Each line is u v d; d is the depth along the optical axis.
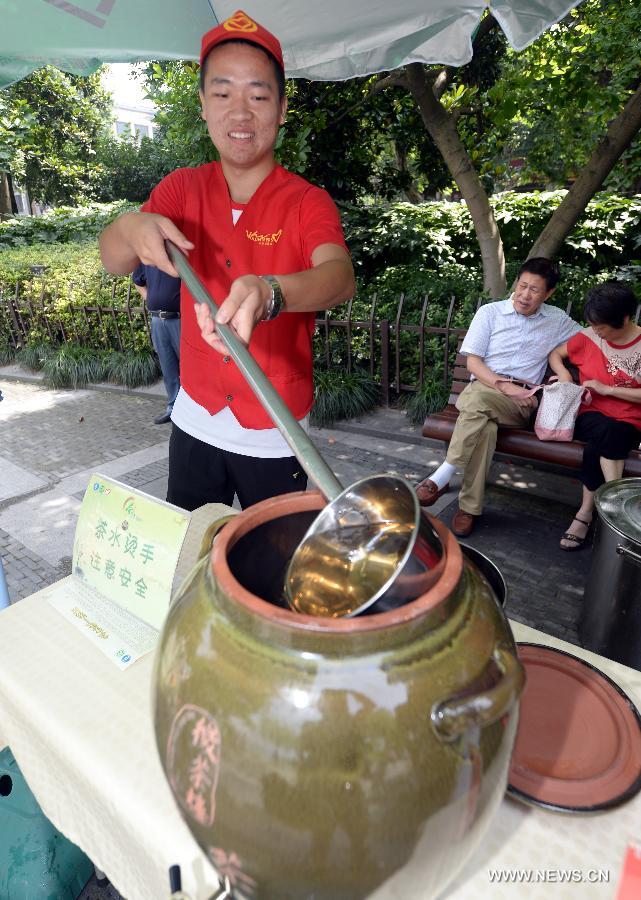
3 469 4.21
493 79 7.37
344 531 0.63
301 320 1.60
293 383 1.63
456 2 2.47
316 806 0.51
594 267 7.98
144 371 5.91
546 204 7.99
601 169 4.64
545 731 0.86
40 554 3.12
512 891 0.68
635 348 2.88
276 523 0.78
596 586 2.06
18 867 1.33
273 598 0.80
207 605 0.59
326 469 0.67
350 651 0.52
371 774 0.50
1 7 2.02
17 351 7.14
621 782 0.78
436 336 5.18
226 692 0.54
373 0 2.35
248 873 0.57
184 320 1.71
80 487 3.91
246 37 1.30
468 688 0.53
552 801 0.75
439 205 8.75
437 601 0.54
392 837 0.52
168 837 0.73
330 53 2.84
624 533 1.85
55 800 0.95
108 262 1.45
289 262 1.50
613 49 4.89
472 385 3.20
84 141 19.05
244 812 0.53
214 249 1.57
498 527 3.28
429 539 0.60
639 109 4.36
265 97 1.35
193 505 1.93
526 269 3.04
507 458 3.91
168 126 5.92
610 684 0.92
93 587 1.15
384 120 7.18
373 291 6.52
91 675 0.97
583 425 2.98
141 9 2.17
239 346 0.82
